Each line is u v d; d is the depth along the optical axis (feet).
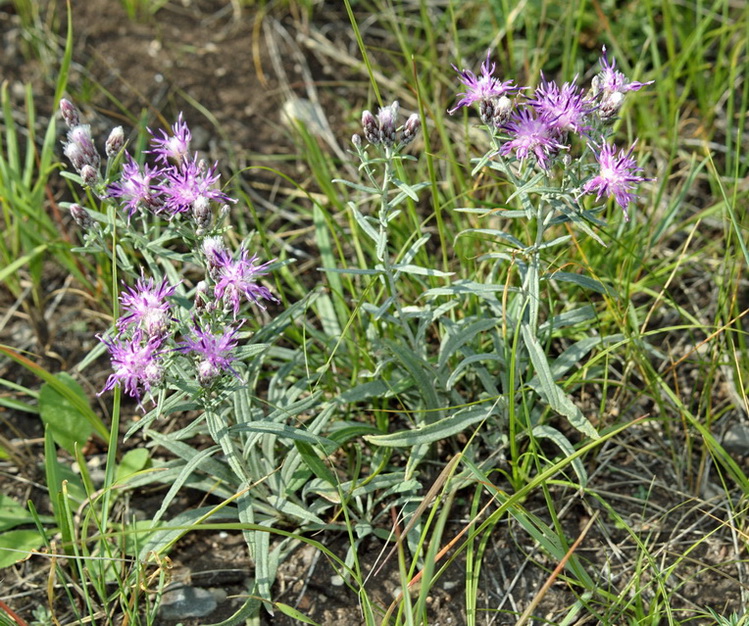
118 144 9.05
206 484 9.96
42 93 14.65
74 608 8.63
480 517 9.82
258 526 7.86
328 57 15.43
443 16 15.05
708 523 9.82
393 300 9.30
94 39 15.43
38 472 10.77
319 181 12.38
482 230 9.25
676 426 10.71
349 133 14.34
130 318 8.20
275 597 9.38
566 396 8.92
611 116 8.38
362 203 13.26
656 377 9.79
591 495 10.09
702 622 8.91
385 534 9.48
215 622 9.25
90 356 9.30
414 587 9.27
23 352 11.44
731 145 13.57
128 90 14.78
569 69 13.51
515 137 8.39
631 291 11.03
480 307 10.61
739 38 14.57
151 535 9.58
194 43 15.53
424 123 9.93
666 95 14.01
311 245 13.10
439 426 9.29
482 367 10.11
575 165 8.52
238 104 14.78
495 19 14.99
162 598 9.39
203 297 8.15
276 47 15.47
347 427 9.71
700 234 12.67
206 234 8.50
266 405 10.11
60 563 9.82
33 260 12.23
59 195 13.43
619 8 15.24
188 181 8.64
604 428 10.14
